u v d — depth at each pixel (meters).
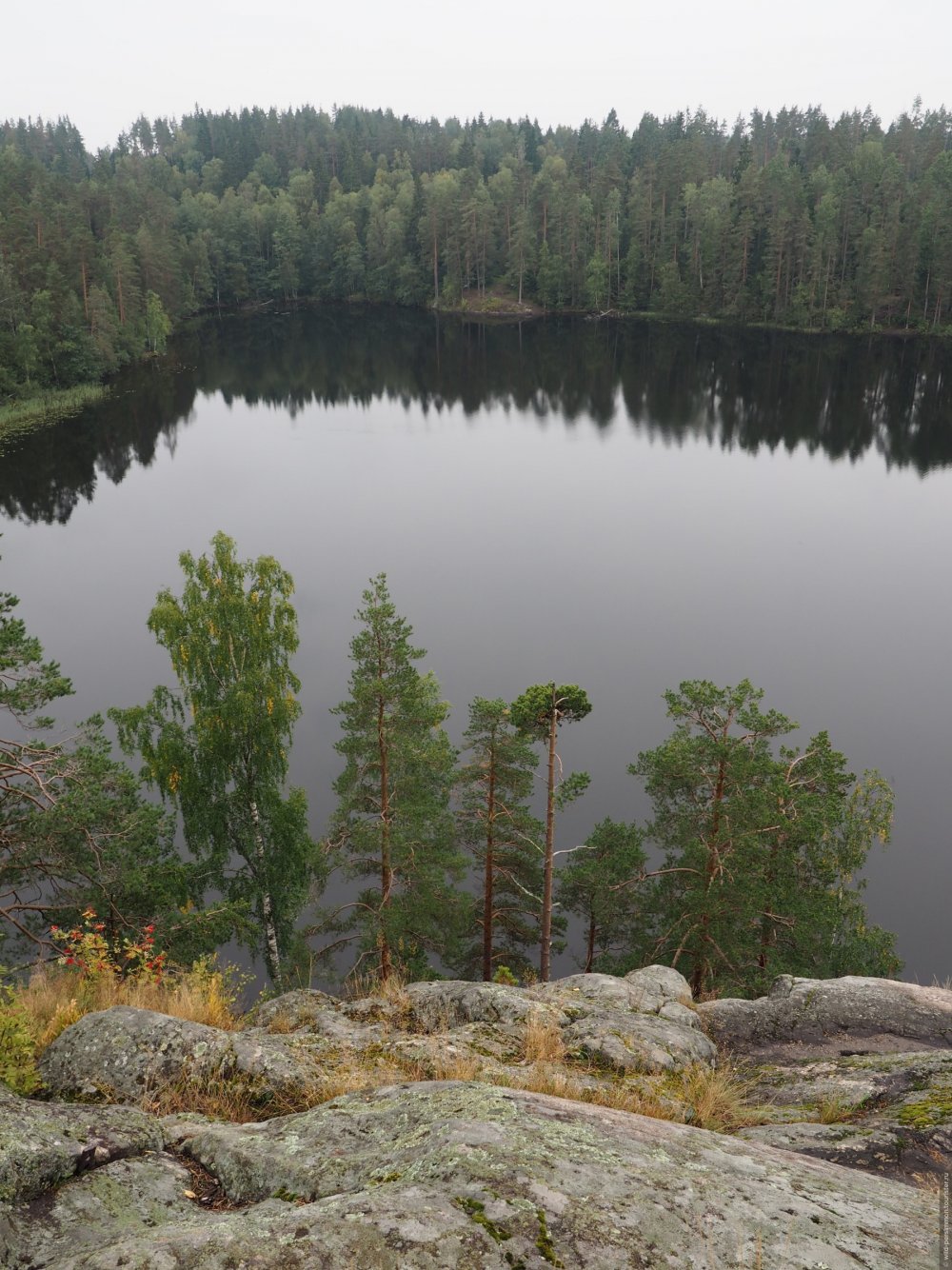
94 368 106.25
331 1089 5.50
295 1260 2.77
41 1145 3.82
